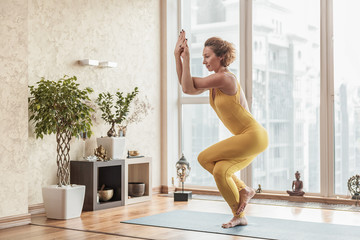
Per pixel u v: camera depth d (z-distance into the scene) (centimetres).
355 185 546
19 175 430
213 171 394
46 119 458
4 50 419
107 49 579
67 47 525
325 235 379
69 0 529
